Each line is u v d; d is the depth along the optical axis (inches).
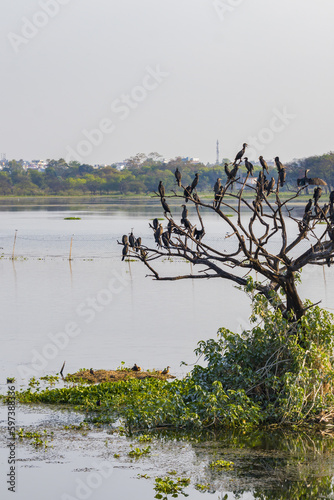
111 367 1023.6
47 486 599.8
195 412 754.8
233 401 766.5
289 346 762.8
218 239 3607.3
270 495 582.6
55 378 964.0
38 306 1604.3
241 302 1647.4
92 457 670.5
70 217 5930.1
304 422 760.3
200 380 800.3
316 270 2217.0
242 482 609.9
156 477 621.9
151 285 1958.7
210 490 593.6
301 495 582.2
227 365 797.2
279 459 661.9
